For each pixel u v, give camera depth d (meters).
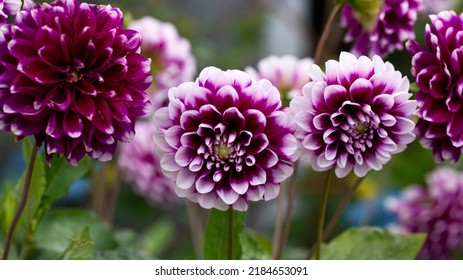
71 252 0.97
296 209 1.88
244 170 0.89
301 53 2.17
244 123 0.89
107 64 0.90
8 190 1.11
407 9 1.06
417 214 1.41
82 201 1.65
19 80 0.87
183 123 0.88
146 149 1.40
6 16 0.90
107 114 0.89
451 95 0.92
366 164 0.92
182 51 1.33
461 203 1.38
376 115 0.90
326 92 0.89
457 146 0.92
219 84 0.89
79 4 0.90
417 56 0.93
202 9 2.19
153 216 1.87
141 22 1.32
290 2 2.14
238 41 2.03
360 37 1.11
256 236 1.12
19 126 0.88
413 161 1.74
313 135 0.90
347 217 1.82
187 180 0.90
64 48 0.89
